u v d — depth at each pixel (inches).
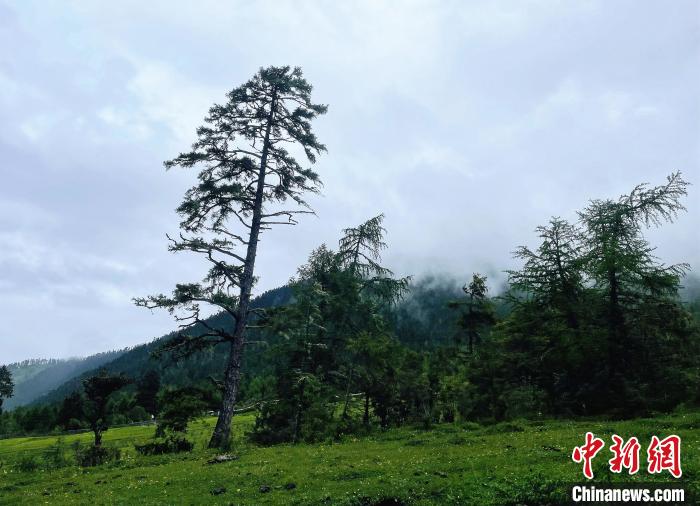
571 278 1225.4
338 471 595.2
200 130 1029.8
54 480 711.1
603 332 1050.7
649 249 1101.1
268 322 1007.0
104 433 2802.7
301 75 1090.1
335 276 1362.0
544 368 1202.6
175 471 683.4
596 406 1056.2
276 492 531.5
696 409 893.8
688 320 1093.8
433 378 1435.8
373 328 1384.1
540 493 418.9
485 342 1453.0
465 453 647.1
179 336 944.3
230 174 1048.2
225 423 922.1
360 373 1242.6
